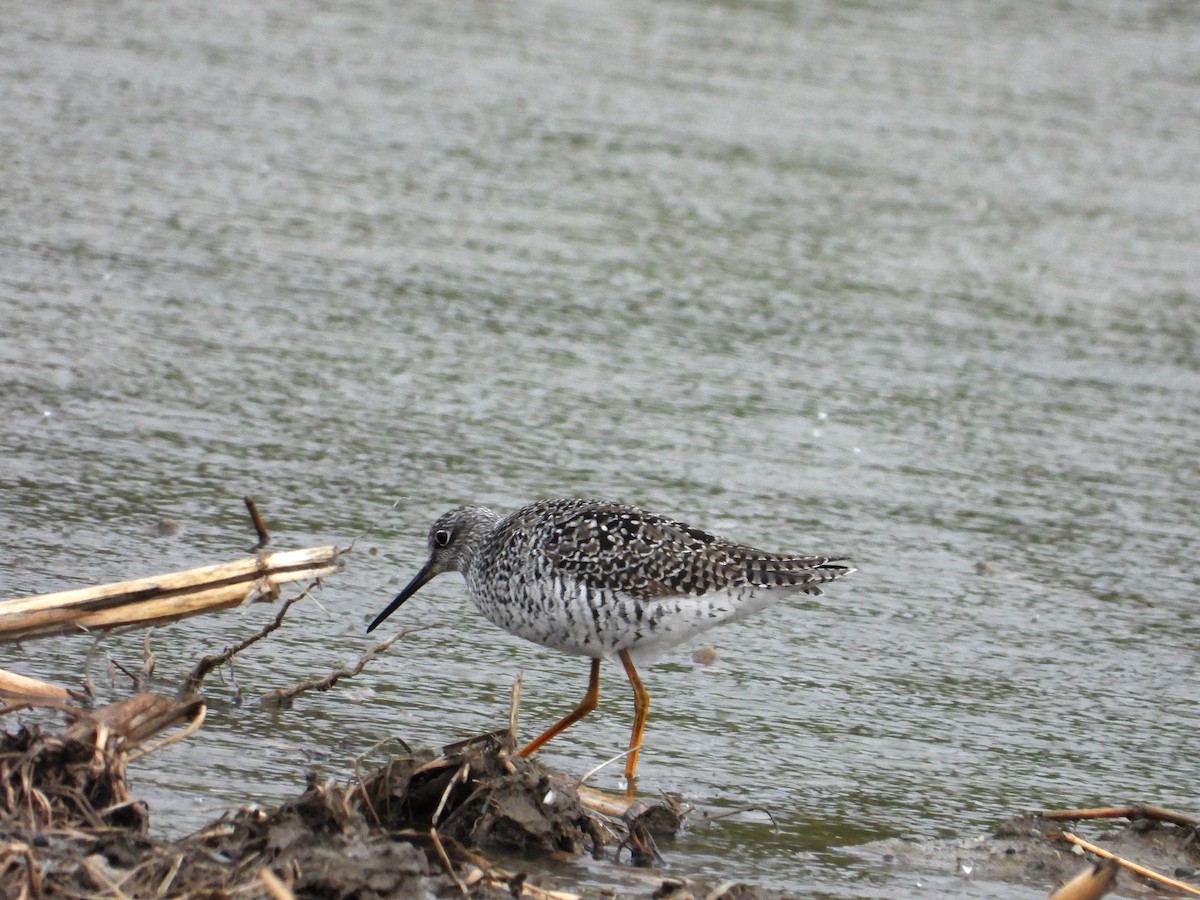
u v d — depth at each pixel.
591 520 10.59
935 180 23.09
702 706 11.24
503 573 10.84
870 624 12.67
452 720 10.48
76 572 11.66
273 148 21.80
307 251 19.00
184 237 18.92
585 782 9.91
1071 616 13.02
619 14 28.84
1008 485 15.41
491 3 28.92
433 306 18.05
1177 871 9.38
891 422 16.53
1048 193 23.09
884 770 10.42
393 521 13.46
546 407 16.03
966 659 12.20
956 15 30.23
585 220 20.77
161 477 13.66
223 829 8.16
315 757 9.65
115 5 26.98
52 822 7.96
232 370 16.02
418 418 15.49
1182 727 11.38
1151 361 18.59
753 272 19.84
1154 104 26.73
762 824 9.55
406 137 22.62
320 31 26.72
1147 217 22.69
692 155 22.98
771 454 15.51
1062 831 9.59
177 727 9.82
